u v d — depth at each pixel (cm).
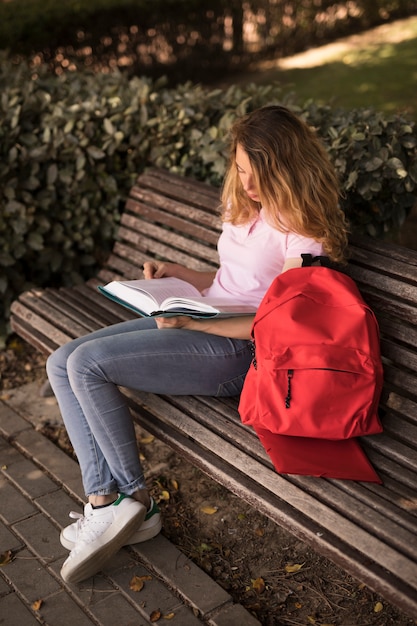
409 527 210
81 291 379
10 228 419
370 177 336
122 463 262
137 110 414
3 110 411
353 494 225
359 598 258
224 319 265
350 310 233
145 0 959
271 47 1179
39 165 415
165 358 266
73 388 262
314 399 226
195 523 298
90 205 431
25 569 271
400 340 260
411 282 266
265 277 273
